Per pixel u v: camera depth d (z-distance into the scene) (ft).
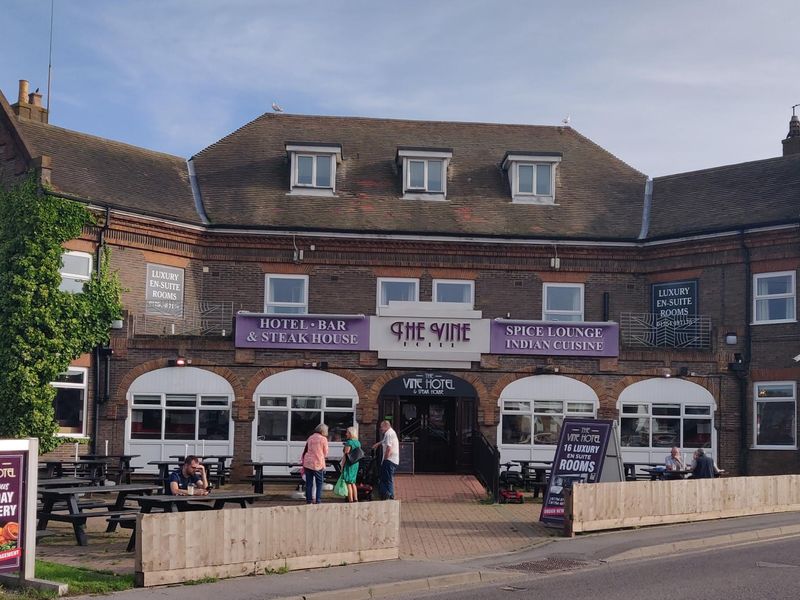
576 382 87.30
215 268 92.99
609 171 106.32
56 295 80.94
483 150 106.63
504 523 61.62
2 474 37.60
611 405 87.04
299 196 97.45
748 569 45.42
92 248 85.25
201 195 97.19
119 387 84.33
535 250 94.58
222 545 41.93
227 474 81.46
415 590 41.88
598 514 57.98
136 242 88.17
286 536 44.32
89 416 83.92
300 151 97.81
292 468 84.33
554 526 59.36
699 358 87.76
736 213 92.94
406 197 98.53
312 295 92.99
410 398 89.40
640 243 94.58
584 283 95.14
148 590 38.83
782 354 86.22
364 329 86.43
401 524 61.05
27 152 83.41
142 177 94.63
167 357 84.99
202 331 91.56
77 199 83.51
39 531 51.88
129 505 66.13
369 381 86.22
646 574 44.55
